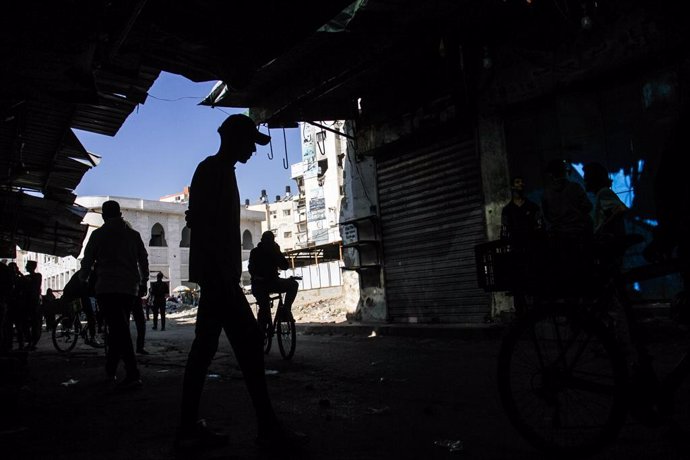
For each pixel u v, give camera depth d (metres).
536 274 2.84
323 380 5.46
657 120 7.51
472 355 6.87
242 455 2.92
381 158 12.21
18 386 4.86
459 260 10.34
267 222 83.62
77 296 10.09
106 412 4.25
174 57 7.00
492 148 9.52
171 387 5.38
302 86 9.84
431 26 8.27
